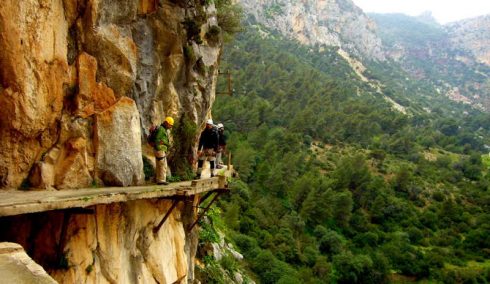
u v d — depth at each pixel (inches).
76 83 297.3
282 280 1676.9
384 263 2389.3
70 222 250.1
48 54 265.4
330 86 6186.0
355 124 4933.6
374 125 5310.0
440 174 4291.3
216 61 589.9
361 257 2315.5
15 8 238.5
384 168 4114.2
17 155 251.3
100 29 318.7
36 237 241.4
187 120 470.0
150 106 395.5
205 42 556.4
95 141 302.7
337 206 2871.6
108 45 324.8
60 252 237.6
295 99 5177.2
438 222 3243.1
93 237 268.2
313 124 4670.3
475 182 4345.5
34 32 251.4
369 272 2281.0
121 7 342.3
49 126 273.4
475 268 2610.7
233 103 4035.4
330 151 4308.6
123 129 323.3
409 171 3900.1
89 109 304.0
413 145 4909.0
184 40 459.5
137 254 326.6
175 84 459.8
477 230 3048.7
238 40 6668.3
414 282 2415.1
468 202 3742.6
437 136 5841.5
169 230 403.5
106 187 298.8
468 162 4707.2
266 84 5285.4
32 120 252.8
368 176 3432.6
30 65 249.1
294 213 2664.9
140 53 376.2
